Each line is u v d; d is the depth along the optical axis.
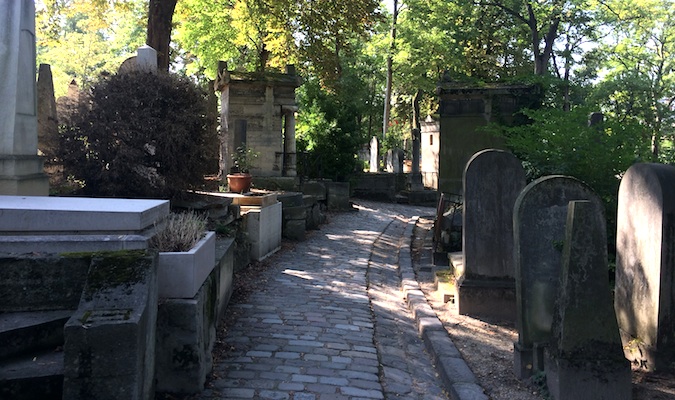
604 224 4.61
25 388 3.29
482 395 4.73
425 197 28.14
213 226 8.69
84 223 4.36
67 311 3.86
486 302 7.54
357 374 5.26
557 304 4.69
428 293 8.91
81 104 8.22
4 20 6.45
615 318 4.56
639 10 28.67
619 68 31.98
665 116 29.39
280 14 18.27
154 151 8.31
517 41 30.31
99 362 3.18
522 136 10.73
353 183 26.52
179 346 4.38
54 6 20.42
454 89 13.89
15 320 3.70
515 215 5.49
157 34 14.70
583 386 4.47
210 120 8.95
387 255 12.95
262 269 10.20
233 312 7.18
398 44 29.22
